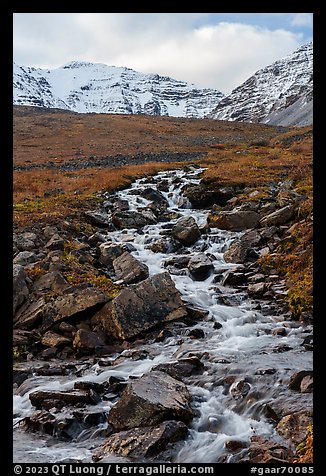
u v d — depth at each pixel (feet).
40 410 30.66
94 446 27.17
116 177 100.58
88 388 32.73
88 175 107.65
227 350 37.65
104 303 44.78
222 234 69.31
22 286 46.70
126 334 42.32
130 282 53.06
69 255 56.90
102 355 40.42
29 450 26.76
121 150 177.99
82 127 256.52
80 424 28.99
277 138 198.29
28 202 80.69
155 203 84.07
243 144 180.75
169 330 43.14
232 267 58.65
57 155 167.84
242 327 43.09
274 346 38.09
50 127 256.52
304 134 187.21
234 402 29.86
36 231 62.95
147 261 61.93
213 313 46.88
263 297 50.19
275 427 26.81
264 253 60.39
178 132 248.93
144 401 27.81
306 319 43.21
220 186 86.89
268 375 31.83
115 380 33.68
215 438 26.63
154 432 26.43
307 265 53.93
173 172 109.50
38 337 42.80
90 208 79.51
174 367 33.96
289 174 94.12
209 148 175.94
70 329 42.93
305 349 37.24
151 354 39.11
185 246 67.77
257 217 70.64
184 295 50.96
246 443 25.57
